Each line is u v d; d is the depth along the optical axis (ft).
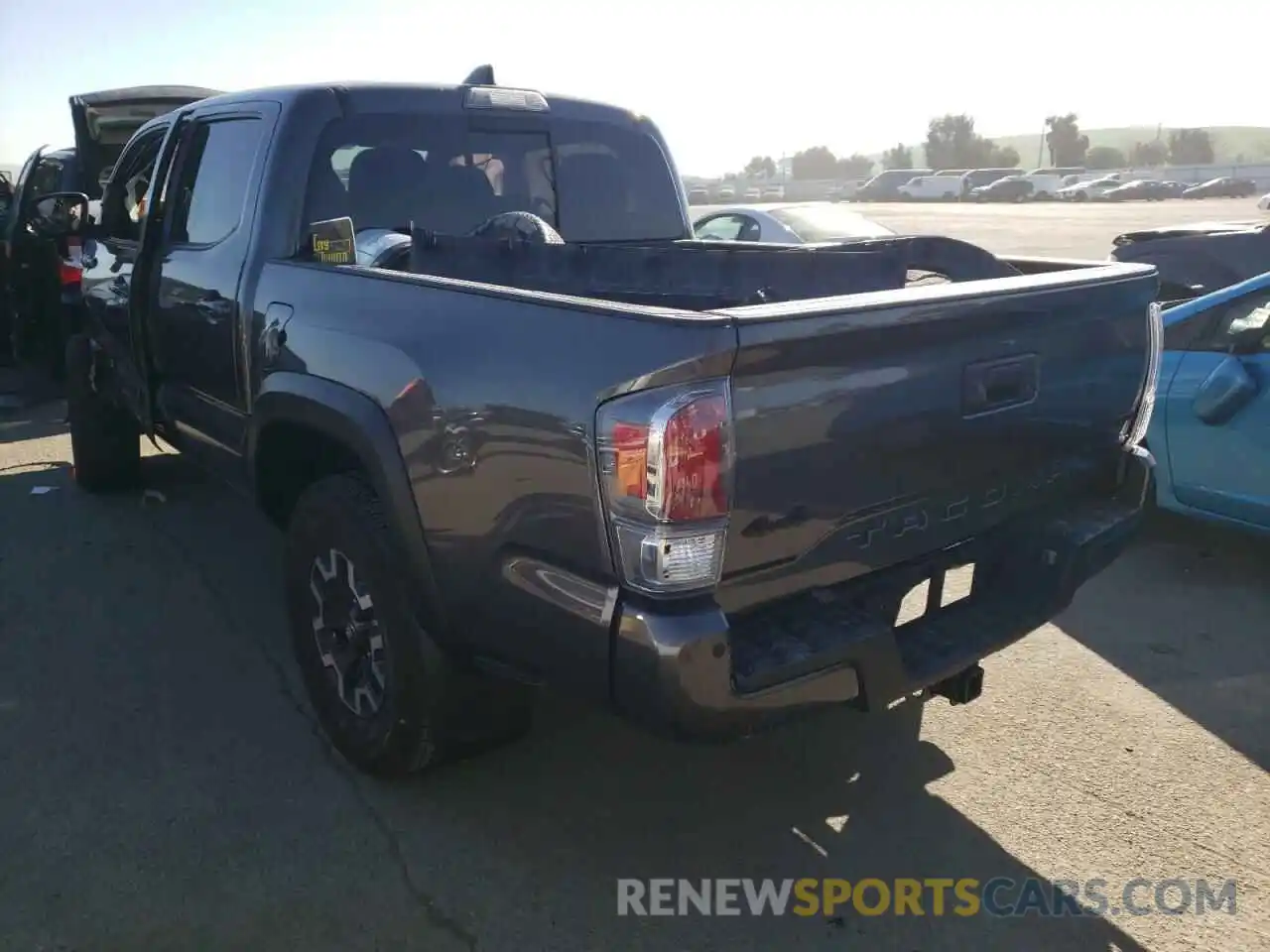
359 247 12.37
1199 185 221.25
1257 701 12.89
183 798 10.80
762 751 11.85
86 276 18.74
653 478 7.34
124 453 20.18
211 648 14.14
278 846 10.09
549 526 8.14
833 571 8.51
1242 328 16.12
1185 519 18.75
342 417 10.05
